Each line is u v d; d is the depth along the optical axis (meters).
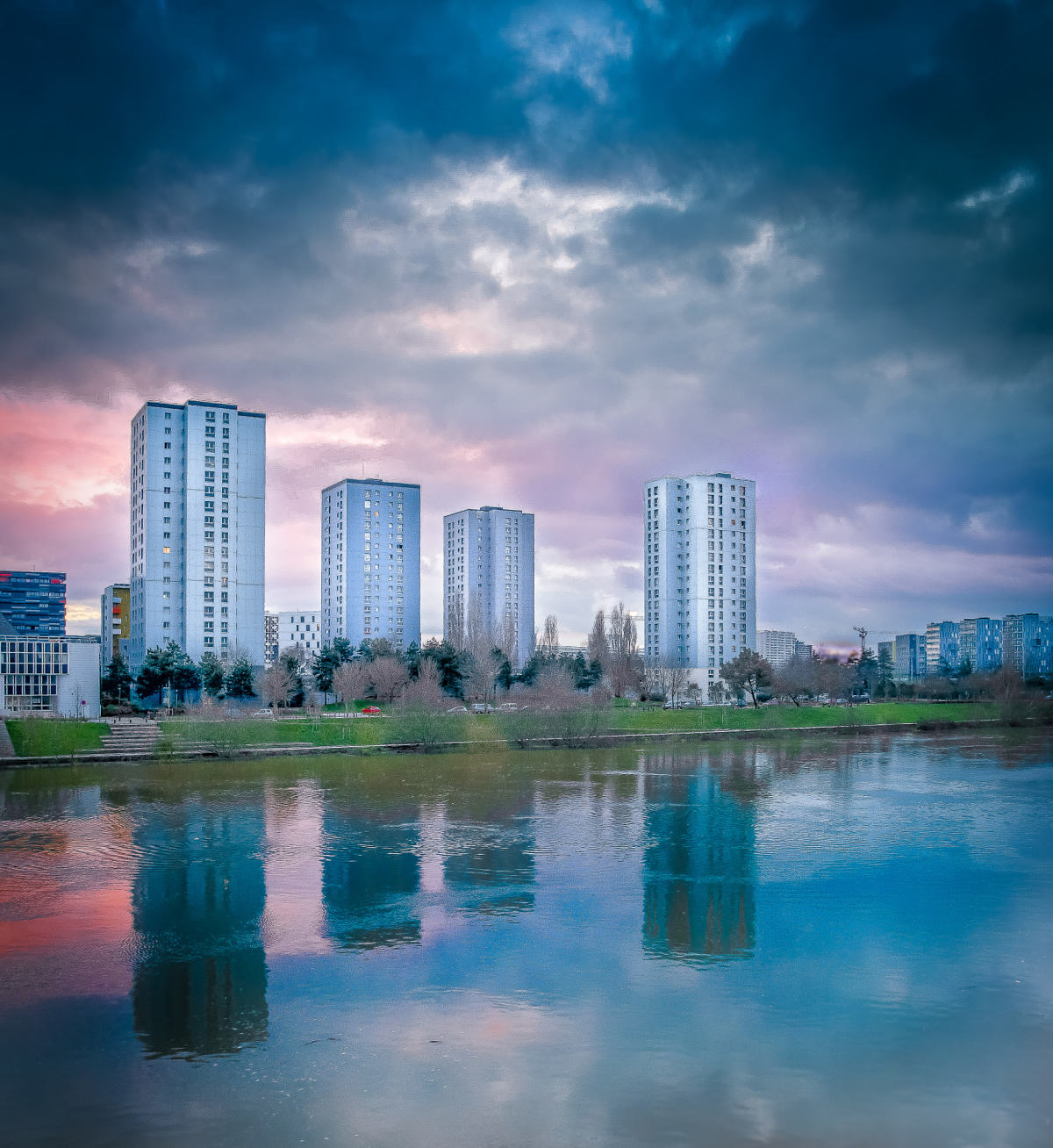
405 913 37.38
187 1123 20.92
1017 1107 21.56
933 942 33.38
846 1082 22.70
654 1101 21.78
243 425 195.00
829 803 66.50
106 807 64.31
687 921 36.09
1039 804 66.12
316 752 97.75
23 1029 26.00
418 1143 20.11
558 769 87.25
